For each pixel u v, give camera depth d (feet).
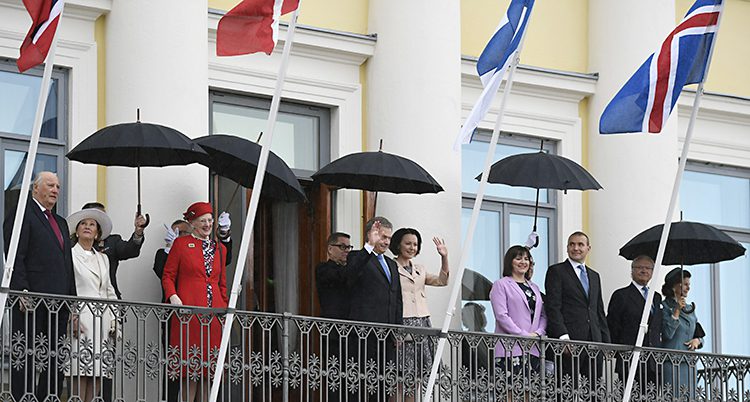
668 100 131.54
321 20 152.46
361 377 134.41
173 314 128.98
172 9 141.38
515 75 161.48
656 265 136.77
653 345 147.64
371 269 135.44
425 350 137.39
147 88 139.74
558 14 166.09
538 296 143.43
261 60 148.66
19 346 120.37
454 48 154.30
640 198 163.73
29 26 138.10
